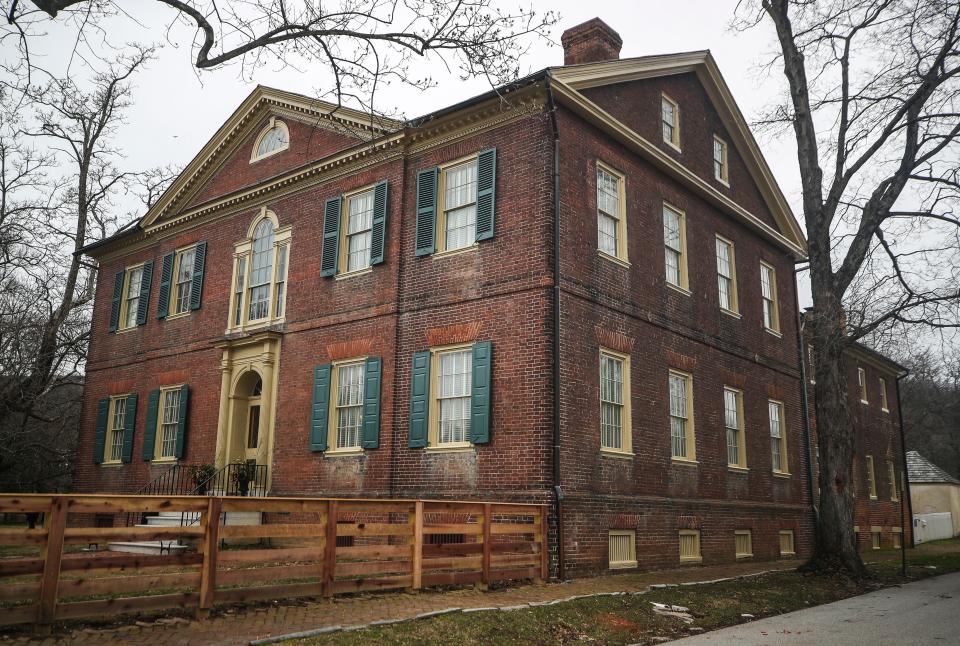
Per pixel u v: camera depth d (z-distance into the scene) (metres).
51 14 8.92
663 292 17.95
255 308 20.31
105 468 23.62
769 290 23.34
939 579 17.44
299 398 18.34
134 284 25.00
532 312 14.58
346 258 18.36
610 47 19.05
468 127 16.44
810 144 18.30
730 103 21.80
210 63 10.11
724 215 21.28
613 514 15.05
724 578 15.12
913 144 17.34
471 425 14.88
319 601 10.23
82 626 8.27
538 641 9.09
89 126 31.75
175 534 8.90
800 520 22.14
